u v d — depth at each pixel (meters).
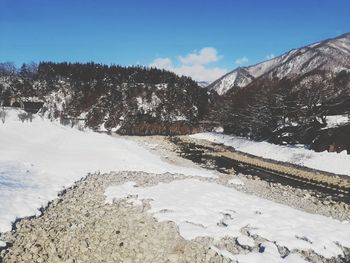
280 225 19.22
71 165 29.89
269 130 57.31
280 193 27.86
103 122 110.06
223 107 87.19
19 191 20.94
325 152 40.12
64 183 24.59
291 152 43.84
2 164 26.83
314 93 53.28
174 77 141.62
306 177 33.28
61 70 144.12
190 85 135.12
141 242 16.53
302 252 16.62
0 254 14.35
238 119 71.19
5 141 34.88
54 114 93.19
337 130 42.25
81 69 143.38
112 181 26.34
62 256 15.08
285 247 16.92
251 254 15.95
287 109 55.50
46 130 43.66
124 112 117.12
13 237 15.70
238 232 18.03
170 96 126.81
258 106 63.47
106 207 20.42
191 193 23.66
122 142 47.16
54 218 18.44
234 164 41.41
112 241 16.53
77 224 17.91
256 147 51.03
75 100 125.12
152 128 99.94
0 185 21.36
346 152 38.62
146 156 39.25
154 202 21.31
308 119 48.09
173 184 26.02
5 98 106.00
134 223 18.31
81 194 22.81
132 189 24.12
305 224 19.70
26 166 27.36
